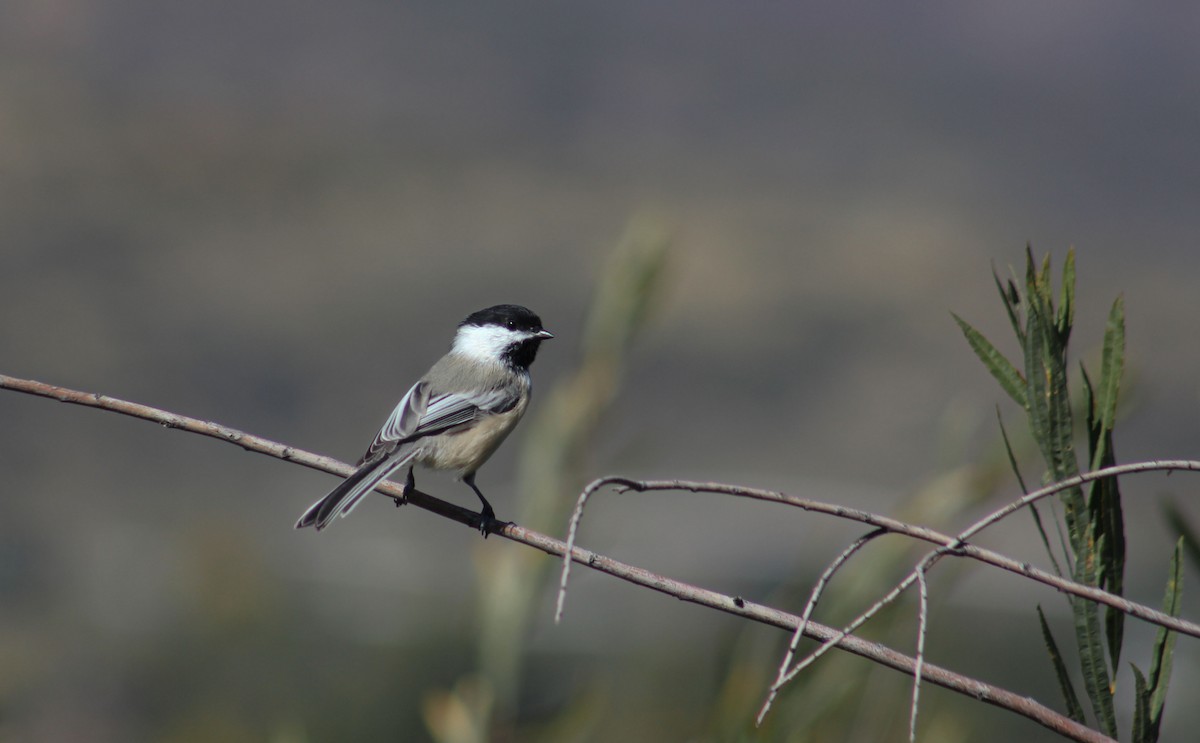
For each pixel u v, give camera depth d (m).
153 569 17.47
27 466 24.34
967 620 10.79
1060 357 2.37
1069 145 81.88
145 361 32.47
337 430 32.78
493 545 3.90
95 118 53.94
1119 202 71.62
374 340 37.84
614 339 4.05
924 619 2.24
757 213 60.12
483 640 3.78
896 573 3.34
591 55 87.38
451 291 43.66
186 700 10.73
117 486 24.39
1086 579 2.34
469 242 48.84
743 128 81.62
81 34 65.44
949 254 55.41
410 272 44.44
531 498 3.89
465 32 86.38
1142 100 90.19
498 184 58.56
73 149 49.22
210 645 11.01
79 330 32.91
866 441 35.09
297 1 81.00
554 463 3.91
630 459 3.98
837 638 2.31
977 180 74.94
